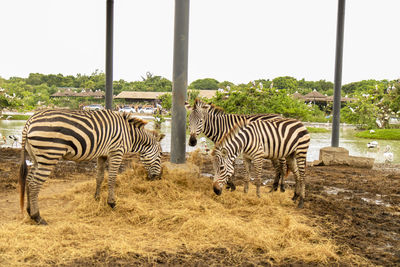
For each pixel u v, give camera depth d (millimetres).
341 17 9922
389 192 6629
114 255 3504
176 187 5836
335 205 5570
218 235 4078
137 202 5066
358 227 4570
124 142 4957
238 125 5145
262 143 5367
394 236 4309
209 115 6398
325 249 3715
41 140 3961
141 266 3320
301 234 4117
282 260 3557
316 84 75938
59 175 7297
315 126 28875
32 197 4121
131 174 6375
